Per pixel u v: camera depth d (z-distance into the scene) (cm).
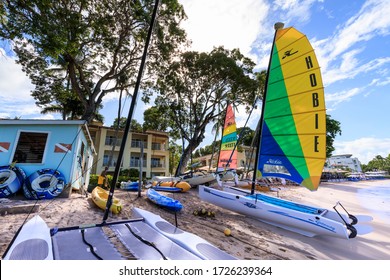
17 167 672
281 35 778
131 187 1201
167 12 1338
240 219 710
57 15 1036
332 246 538
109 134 2594
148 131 2783
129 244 328
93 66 1530
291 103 727
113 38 1315
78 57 1346
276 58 786
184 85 1900
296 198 1394
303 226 584
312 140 668
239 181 1423
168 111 2053
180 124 2089
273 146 765
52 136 747
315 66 674
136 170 2484
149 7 1273
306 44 698
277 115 762
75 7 1159
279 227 650
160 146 2917
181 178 1398
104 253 294
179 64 1806
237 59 1862
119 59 1495
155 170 2769
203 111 1977
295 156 705
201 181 1311
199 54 1762
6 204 563
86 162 1127
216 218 705
